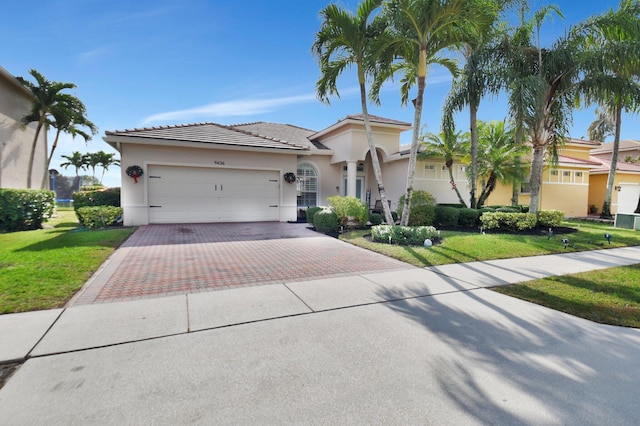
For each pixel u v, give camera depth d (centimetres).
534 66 1257
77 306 454
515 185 1752
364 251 871
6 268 600
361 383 286
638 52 1055
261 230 1232
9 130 1516
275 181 1525
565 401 265
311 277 621
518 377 299
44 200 1311
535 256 855
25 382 280
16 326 386
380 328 400
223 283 572
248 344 354
